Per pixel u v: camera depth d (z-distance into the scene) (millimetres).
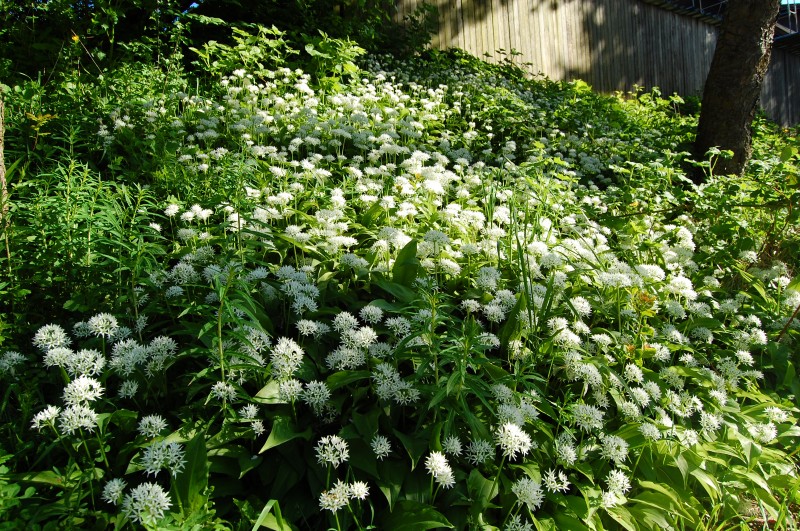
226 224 3090
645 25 15281
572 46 13406
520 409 2385
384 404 2375
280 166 4652
